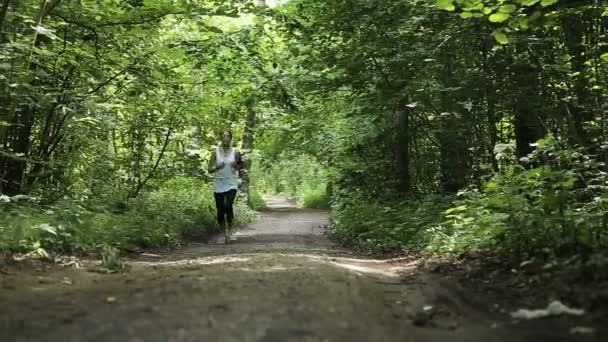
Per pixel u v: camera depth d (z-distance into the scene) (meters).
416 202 13.23
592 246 6.11
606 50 9.97
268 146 23.84
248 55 13.91
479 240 7.79
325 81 14.02
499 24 10.12
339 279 5.59
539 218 6.95
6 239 7.13
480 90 11.30
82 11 10.41
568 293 4.88
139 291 5.05
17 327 3.88
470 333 4.03
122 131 15.08
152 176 15.22
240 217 20.80
